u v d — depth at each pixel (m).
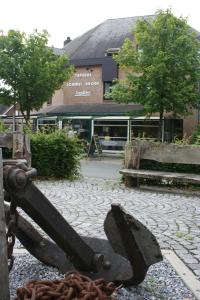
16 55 32.25
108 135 37.06
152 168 12.69
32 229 4.53
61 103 42.62
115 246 3.87
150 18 31.28
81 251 3.77
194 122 34.38
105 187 12.31
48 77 32.53
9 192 3.09
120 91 30.00
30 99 33.28
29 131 14.80
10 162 3.17
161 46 28.98
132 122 36.06
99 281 3.07
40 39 32.78
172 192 11.51
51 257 4.60
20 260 5.13
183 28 29.25
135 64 29.27
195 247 6.04
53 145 14.12
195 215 8.39
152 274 4.78
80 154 14.77
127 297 4.08
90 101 40.94
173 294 4.23
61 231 3.51
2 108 54.62
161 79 28.50
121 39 41.81
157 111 29.97
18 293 2.82
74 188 12.05
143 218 7.99
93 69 40.75
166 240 6.40
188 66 29.08
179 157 11.80
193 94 29.36
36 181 13.58
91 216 8.05
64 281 2.94
